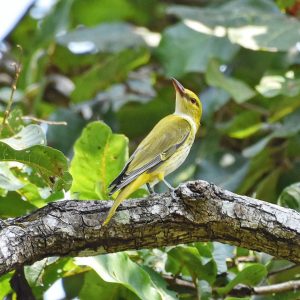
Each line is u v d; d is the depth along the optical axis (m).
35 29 17.94
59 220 8.12
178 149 10.16
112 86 15.81
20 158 8.52
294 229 8.19
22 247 7.93
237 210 8.20
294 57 14.64
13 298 9.70
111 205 8.27
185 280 9.77
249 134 13.67
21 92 16.05
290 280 10.34
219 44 14.30
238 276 9.47
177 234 8.32
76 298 11.81
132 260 9.66
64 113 14.47
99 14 17.67
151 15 17.48
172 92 14.98
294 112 13.19
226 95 13.78
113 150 9.65
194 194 8.13
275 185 12.97
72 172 9.71
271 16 14.31
